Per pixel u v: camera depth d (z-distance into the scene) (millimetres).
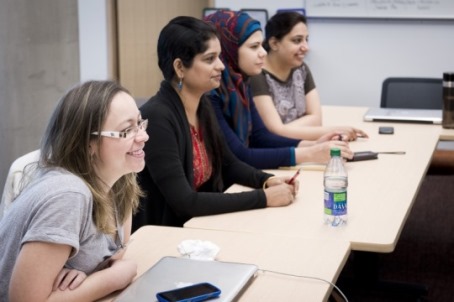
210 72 2381
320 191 2430
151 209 2365
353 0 5219
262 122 3160
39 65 4402
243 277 1574
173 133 2314
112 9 4867
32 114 4387
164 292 1465
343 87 5398
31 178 1535
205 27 2383
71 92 1500
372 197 2332
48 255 1390
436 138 3264
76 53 4668
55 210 1404
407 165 2771
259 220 2125
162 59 2412
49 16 4430
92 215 1506
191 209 2197
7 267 1449
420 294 3102
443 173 4137
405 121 3641
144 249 1840
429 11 5086
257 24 2889
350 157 2812
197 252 1771
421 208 4543
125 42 5023
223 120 2799
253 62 2873
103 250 1564
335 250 1831
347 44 5316
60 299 1426
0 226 1484
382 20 5199
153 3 5211
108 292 1525
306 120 3449
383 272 3500
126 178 1685
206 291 1473
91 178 1498
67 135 1473
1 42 4172
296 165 2801
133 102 1534
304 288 1585
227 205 2209
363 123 3662
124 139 1495
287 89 3469
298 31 3330
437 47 5141
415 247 3846
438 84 4230
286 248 1847
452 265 3590
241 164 2588
